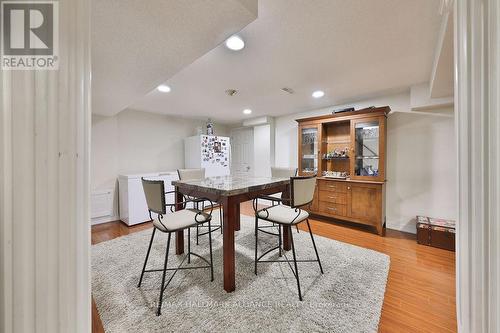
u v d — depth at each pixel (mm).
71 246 458
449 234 2537
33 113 410
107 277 1961
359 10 1395
